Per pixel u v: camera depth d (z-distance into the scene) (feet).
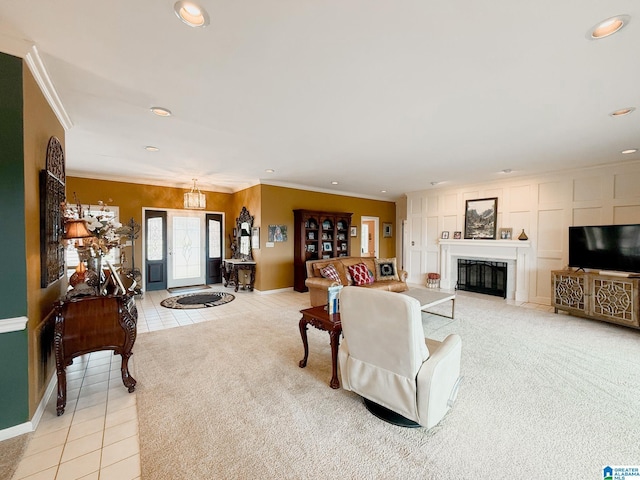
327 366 9.10
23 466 5.11
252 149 12.59
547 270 17.08
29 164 6.16
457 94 7.57
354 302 6.26
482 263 20.59
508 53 5.81
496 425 6.23
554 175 16.79
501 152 12.92
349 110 8.55
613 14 4.69
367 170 16.79
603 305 12.96
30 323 6.15
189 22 4.92
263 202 20.17
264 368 8.96
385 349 6.03
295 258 21.52
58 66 6.33
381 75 6.67
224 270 23.04
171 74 6.65
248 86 7.18
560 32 5.14
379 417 6.47
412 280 24.57
